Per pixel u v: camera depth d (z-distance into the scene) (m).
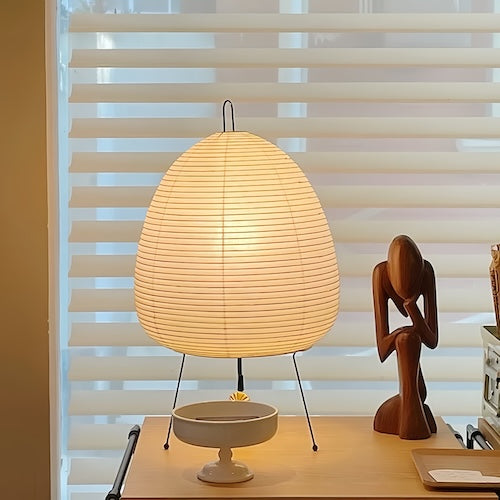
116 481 1.74
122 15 2.14
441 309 2.18
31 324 2.08
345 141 2.20
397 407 1.88
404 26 2.14
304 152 2.17
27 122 2.05
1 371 2.09
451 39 2.20
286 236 1.59
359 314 2.21
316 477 1.65
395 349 1.86
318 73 2.18
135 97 2.13
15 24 2.04
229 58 2.13
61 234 2.22
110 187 2.17
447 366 2.21
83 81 2.18
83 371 2.17
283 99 2.13
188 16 2.14
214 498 1.56
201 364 2.19
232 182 1.60
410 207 2.15
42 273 2.08
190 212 1.60
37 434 2.11
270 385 2.26
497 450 1.75
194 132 2.14
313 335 1.64
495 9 2.21
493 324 2.24
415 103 2.18
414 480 1.64
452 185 2.20
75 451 2.26
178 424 1.65
